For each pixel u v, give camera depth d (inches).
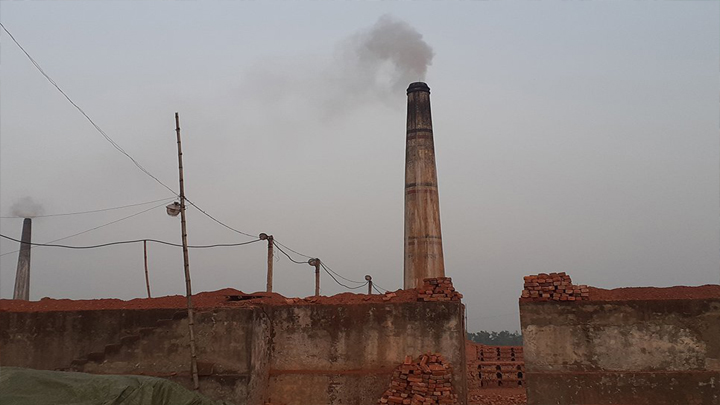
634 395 550.0
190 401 437.1
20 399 379.6
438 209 1270.9
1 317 634.2
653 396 547.5
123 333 617.0
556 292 585.6
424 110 1318.9
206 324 602.2
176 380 588.4
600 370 560.4
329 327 629.0
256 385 596.4
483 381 1079.0
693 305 561.9
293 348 630.5
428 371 577.9
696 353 551.2
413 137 1306.6
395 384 585.9
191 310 590.2
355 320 625.9
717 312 555.8
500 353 1143.6
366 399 600.4
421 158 1284.4
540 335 576.7
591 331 570.6
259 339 614.2
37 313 633.0
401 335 613.0
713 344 550.3
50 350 621.0
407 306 620.1
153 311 619.2
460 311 612.7
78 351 617.6
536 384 564.4
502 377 1077.1
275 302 659.4
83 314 627.5
